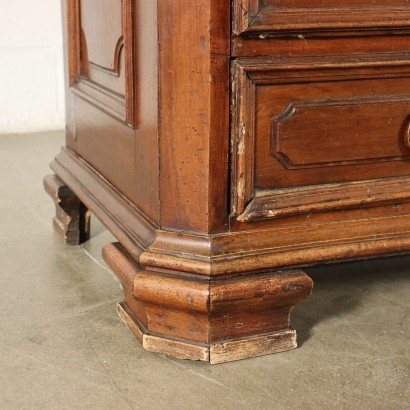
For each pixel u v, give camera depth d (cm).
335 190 125
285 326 126
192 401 111
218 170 117
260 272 121
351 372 120
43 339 132
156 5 116
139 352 127
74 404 111
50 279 160
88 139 165
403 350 127
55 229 189
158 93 118
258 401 111
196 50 112
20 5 308
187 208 119
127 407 110
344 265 168
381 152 127
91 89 159
